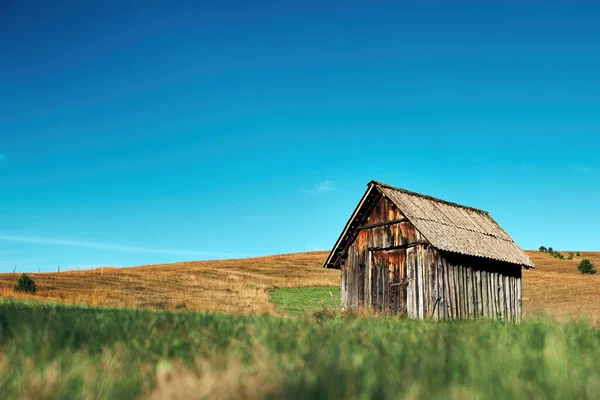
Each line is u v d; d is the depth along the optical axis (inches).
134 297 1802.4
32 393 120.6
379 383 128.5
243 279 2581.2
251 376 135.2
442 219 1037.8
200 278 2519.7
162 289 2114.9
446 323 370.9
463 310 960.9
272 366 146.8
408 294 959.0
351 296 1054.4
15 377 136.2
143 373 154.3
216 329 246.8
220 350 195.0
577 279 2824.8
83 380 132.6
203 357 179.5
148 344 202.4
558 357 162.1
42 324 226.2
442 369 152.2
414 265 962.7
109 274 2490.2
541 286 2450.8
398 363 164.1
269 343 200.2
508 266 1090.1
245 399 119.3
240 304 1676.9
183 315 321.1
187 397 122.4
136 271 2699.3
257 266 3334.2
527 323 329.1
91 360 163.8
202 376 143.6
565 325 301.3
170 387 129.0
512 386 124.6
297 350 183.8
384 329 276.4
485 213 1243.8
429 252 944.3
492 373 139.1
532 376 148.6
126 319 275.7
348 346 199.8
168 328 246.8
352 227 1072.8
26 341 182.7
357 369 146.6
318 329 252.7
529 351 193.5
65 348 182.1
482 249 1018.1
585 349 227.9
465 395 118.1
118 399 123.1
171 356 191.0
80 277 2324.1
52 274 2401.6
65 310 345.7
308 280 2610.7
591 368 162.7
